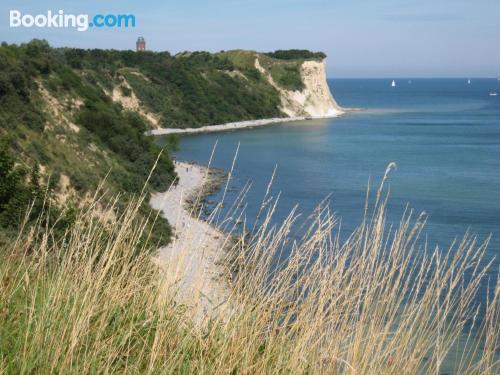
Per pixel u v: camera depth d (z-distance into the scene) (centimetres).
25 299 449
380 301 417
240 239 480
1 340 397
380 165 8281
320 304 420
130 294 462
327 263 431
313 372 426
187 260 489
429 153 9762
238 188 6003
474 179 7075
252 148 10162
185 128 12581
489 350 425
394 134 13038
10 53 6078
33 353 387
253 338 432
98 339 404
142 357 425
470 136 12700
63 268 459
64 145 4644
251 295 457
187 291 471
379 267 418
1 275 463
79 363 398
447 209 5128
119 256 478
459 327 434
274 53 19462
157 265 496
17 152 3700
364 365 400
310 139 11738
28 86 5609
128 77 12656
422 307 420
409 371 407
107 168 4666
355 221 4072
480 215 4825
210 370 417
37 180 1803
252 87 16175
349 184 6600
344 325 422
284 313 455
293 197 5594
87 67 11850
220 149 9925
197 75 14375
